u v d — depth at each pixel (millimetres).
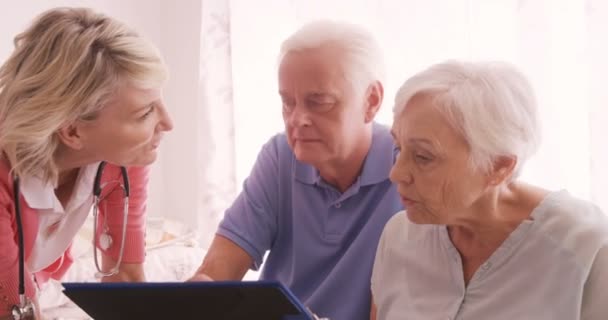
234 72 3047
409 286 1415
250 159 3084
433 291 1380
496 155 1186
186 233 3213
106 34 1370
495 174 1214
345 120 1533
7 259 1408
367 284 1603
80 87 1340
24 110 1349
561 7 2242
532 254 1274
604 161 2139
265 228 1736
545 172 2264
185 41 3461
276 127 3033
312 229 1683
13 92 1364
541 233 1272
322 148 1550
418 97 1202
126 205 1662
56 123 1354
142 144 1437
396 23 2570
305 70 1496
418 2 2520
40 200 1456
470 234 1345
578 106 2240
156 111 1452
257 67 3021
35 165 1420
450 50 2471
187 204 3592
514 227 1296
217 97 3119
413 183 1240
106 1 3309
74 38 1345
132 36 1401
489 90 1165
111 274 1692
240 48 3031
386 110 2584
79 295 1161
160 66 1416
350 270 1620
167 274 2842
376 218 1613
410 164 1231
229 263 1694
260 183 1747
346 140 1557
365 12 2682
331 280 1629
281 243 1763
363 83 1532
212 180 3166
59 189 1613
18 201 1418
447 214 1245
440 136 1183
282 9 2951
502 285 1296
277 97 3014
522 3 2277
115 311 1215
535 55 2266
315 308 1643
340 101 1514
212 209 3176
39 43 1358
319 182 1653
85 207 1641
